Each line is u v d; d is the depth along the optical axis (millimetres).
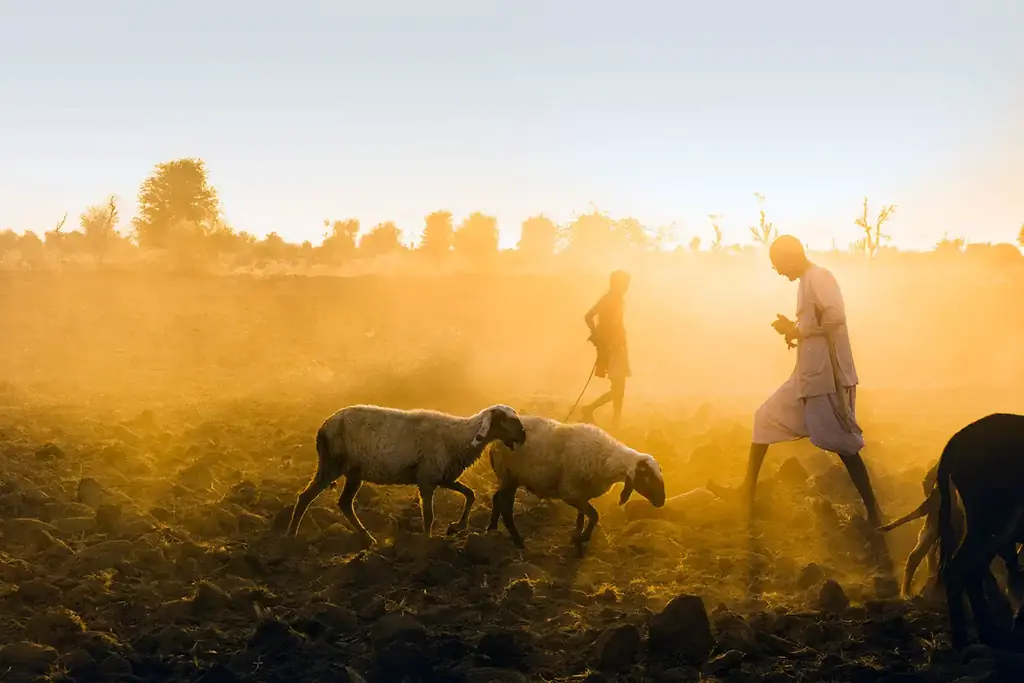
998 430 6621
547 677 6262
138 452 11781
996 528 6559
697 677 6211
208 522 9016
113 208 51750
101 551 8062
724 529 9328
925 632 6832
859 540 8773
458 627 7039
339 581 7875
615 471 8562
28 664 6340
